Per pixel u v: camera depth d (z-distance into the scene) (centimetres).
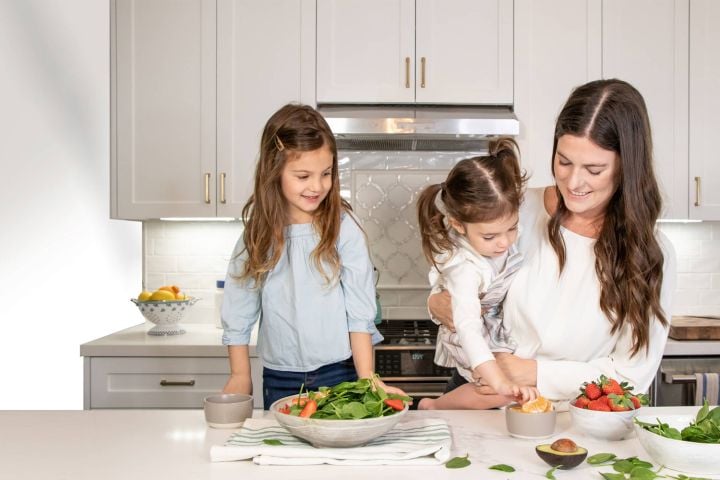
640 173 144
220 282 311
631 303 153
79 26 387
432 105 304
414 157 330
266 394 183
